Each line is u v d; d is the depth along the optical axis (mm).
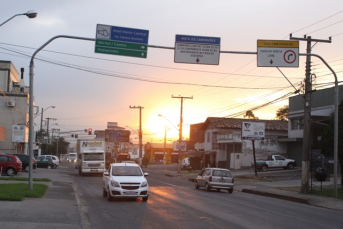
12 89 53281
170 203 16578
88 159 38250
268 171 43562
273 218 13227
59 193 18719
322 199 20422
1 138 41500
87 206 15109
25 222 10164
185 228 10648
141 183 16812
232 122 56156
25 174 33812
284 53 17328
